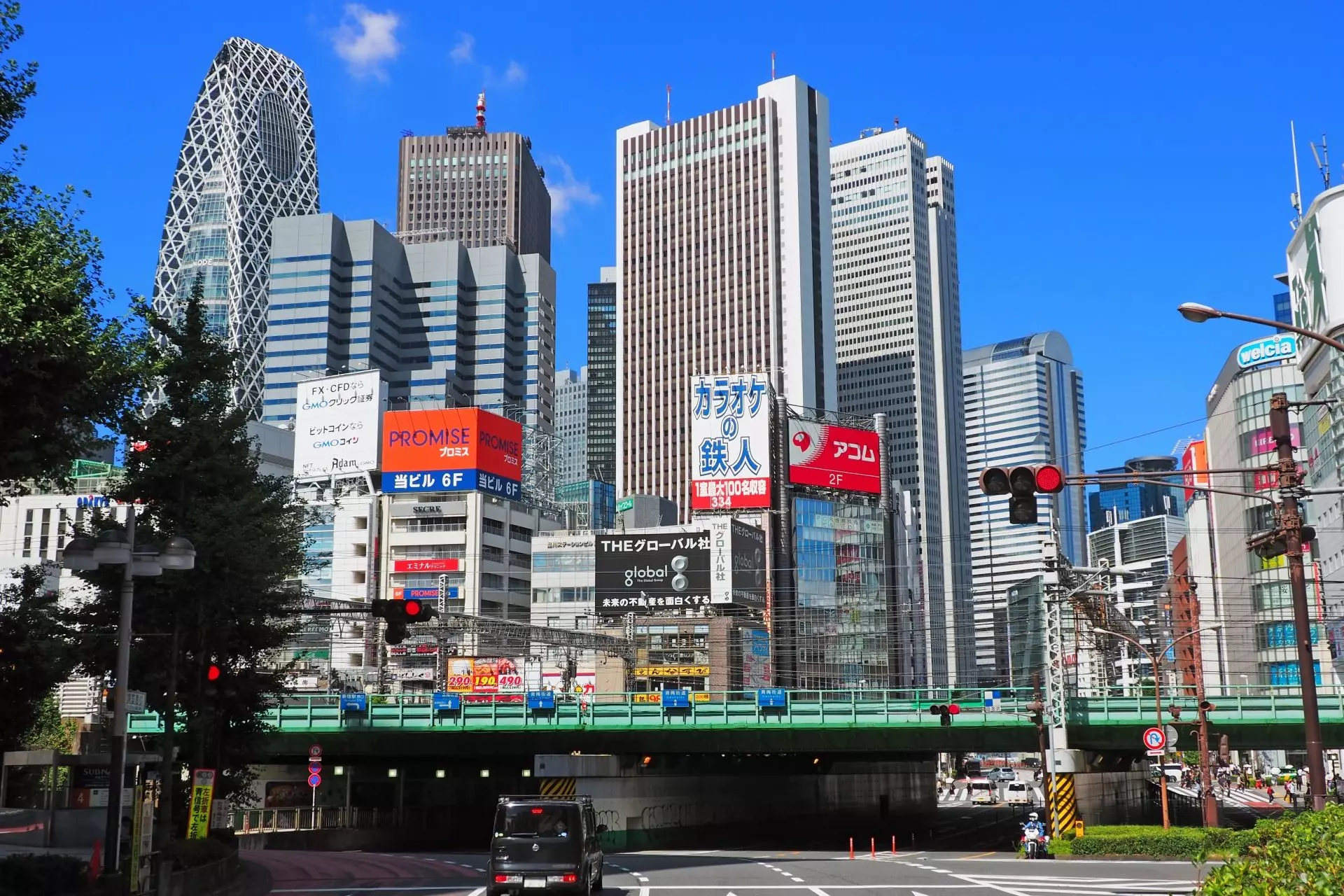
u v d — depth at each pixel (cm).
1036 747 7094
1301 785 11475
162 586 4262
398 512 14775
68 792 4103
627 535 13400
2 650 4541
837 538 15988
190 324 4588
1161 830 5619
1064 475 2527
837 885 4072
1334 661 10706
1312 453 12175
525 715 7469
